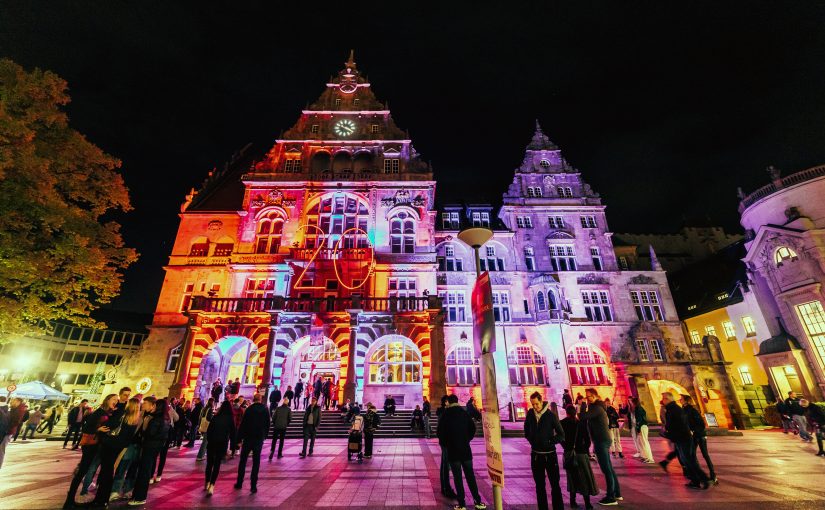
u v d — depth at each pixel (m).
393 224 31.50
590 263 33.97
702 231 44.94
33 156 13.26
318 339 24.86
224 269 30.42
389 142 34.16
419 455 13.80
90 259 15.29
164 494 8.43
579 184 37.22
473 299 7.98
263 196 31.41
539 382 29.88
